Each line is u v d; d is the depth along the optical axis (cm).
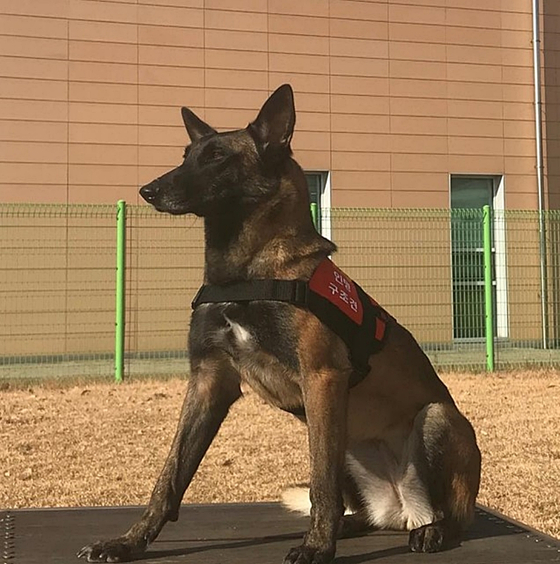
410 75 1462
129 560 299
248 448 649
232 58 1373
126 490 535
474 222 1280
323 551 285
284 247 311
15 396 896
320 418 296
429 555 310
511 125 1519
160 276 1191
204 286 319
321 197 1433
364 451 348
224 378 328
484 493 534
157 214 1185
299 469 586
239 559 301
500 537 336
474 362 1162
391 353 332
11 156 1264
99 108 1309
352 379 316
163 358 1183
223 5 1367
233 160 317
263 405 838
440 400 342
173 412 798
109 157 1312
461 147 1488
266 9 1388
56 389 950
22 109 1272
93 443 666
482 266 1269
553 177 1531
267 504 402
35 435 693
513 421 764
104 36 1312
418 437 333
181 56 1348
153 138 1333
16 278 1158
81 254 1186
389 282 1234
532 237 1302
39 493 527
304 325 297
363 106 1436
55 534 337
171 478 315
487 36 1505
